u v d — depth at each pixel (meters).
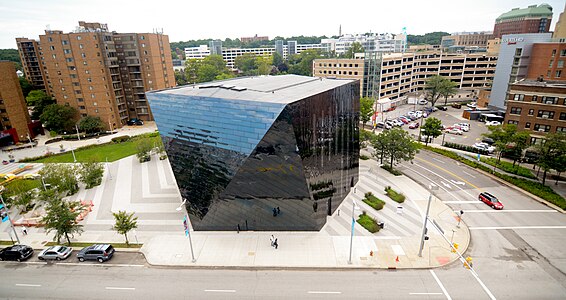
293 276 31.16
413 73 125.81
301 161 33.44
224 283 30.44
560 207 42.38
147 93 37.88
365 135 65.06
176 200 47.94
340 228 39.00
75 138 84.06
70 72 87.25
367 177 54.19
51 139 83.06
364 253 34.19
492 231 37.97
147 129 92.50
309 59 177.62
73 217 36.34
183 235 38.53
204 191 38.44
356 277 30.84
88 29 91.12
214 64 165.12
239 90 39.72
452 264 32.47
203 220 39.44
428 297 28.23
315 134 36.19
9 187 52.66
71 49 85.06
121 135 86.31
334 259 33.34
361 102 85.00
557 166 45.50
